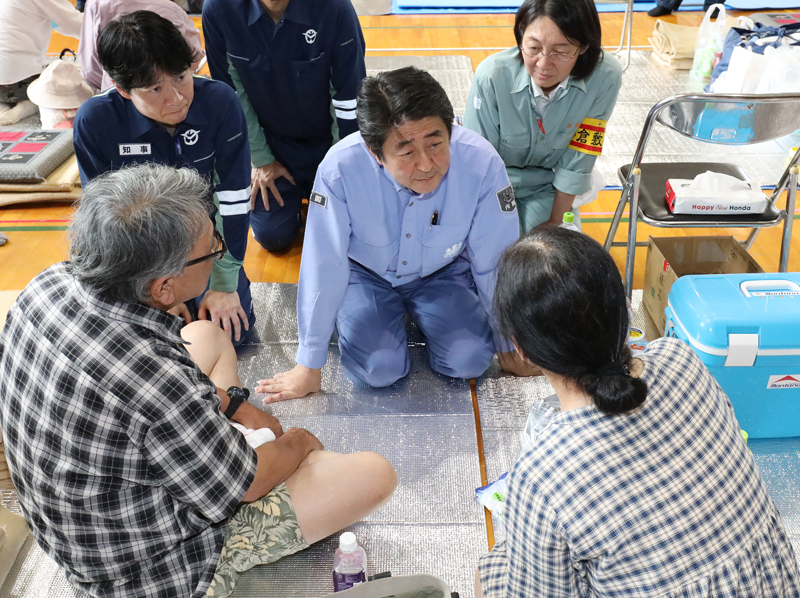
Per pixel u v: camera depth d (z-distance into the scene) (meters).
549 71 2.31
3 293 2.15
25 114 4.04
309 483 1.67
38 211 3.35
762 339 1.91
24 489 1.38
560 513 1.01
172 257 1.29
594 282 1.02
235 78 2.77
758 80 3.82
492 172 2.03
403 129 1.68
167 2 2.88
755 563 1.04
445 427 2.16
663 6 5.65
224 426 1.40
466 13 5.93
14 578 1.75
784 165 3.54
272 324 2.62
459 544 1.82
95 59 2.92
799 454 2.06
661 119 2.43
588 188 2.71
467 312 2.29
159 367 1.30
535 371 2.31
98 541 1.38
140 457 1.32
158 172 1.35
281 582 1.74
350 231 2.10
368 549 1.81
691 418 1.08
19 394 1.32
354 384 2.33
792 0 5.91
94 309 1.30
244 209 2.30
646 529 1.00
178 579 1.48
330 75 2.75
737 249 2.46
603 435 1.04
